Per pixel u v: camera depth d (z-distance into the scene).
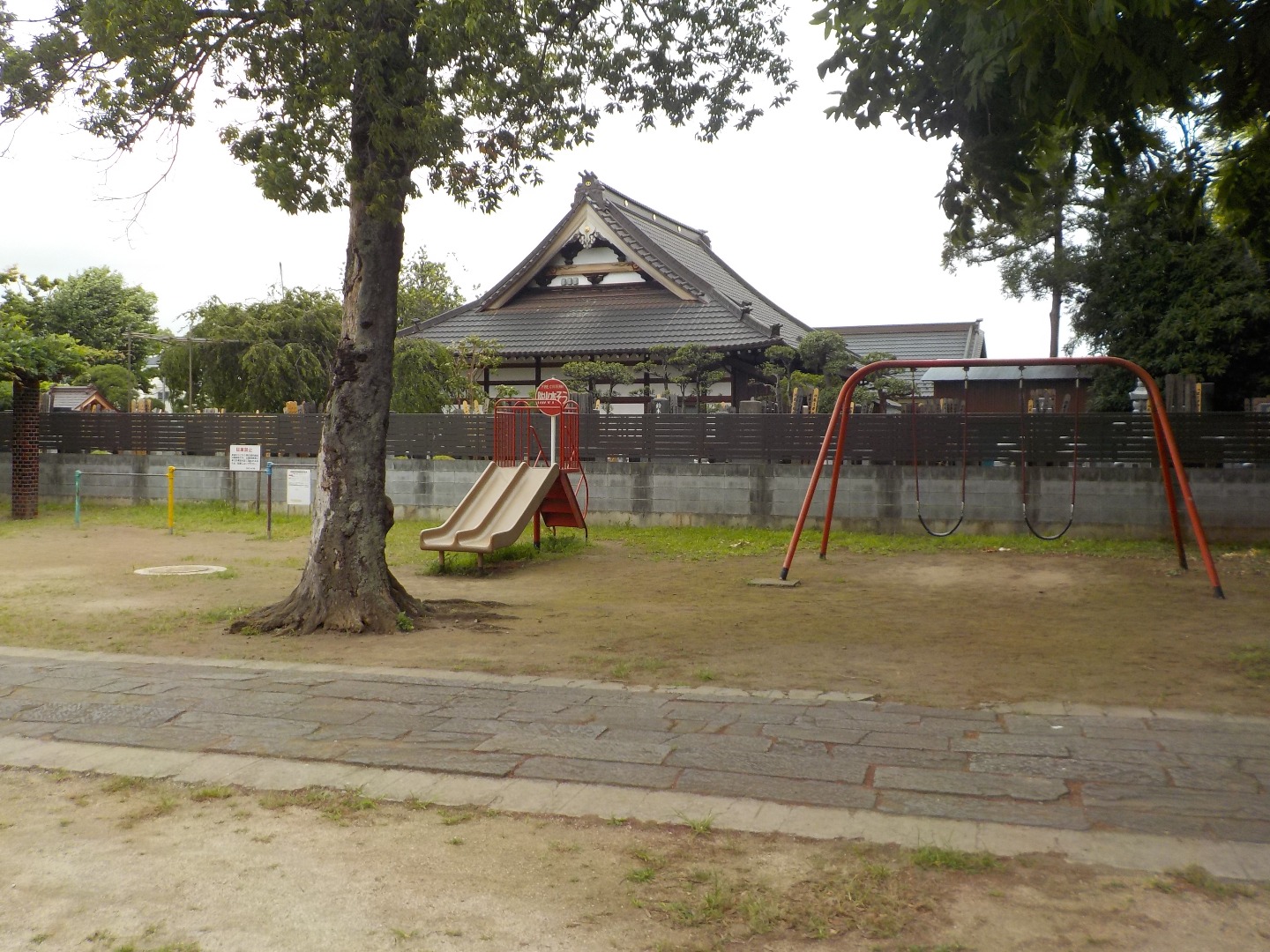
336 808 4.39
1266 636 8.26
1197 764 4.86
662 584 11.51
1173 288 17.30
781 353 22.44
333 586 8.74
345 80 8.23
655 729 5.55
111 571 12.24
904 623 8.96
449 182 9.19
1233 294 16.50
